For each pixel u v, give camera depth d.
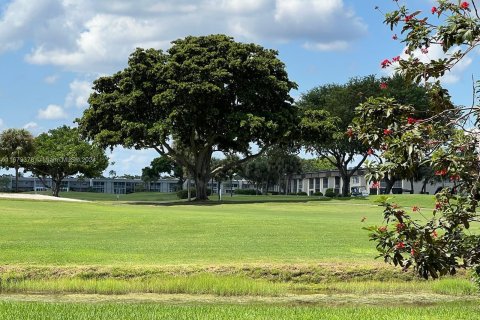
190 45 47.09
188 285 12.13
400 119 6.98
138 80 47.34
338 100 63.44
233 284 12.11
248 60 46.09
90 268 13.09
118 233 20.56
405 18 7.02
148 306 9.73
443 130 6.57
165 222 23.88
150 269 13.08
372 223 23.70
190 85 44.12
